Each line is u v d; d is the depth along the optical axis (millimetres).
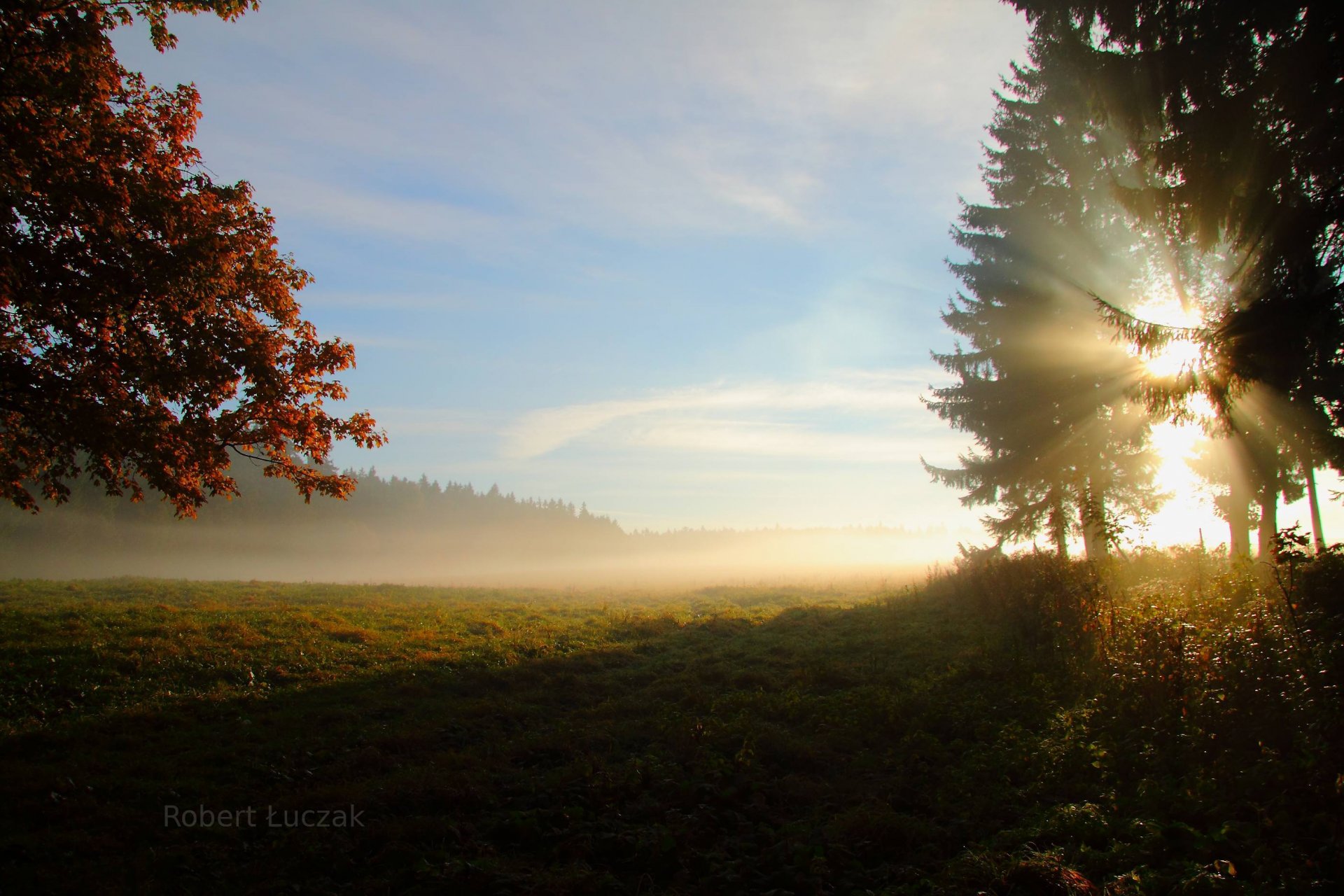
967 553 24000
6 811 7441
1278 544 9414
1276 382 11633
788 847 6695
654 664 16234
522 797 8273
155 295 11539
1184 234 12898
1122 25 12320
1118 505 22156
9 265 10547
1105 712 8969
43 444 13703
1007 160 23391
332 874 6531
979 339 24172
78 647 14438
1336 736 6707
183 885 6199
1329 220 10773
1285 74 10508
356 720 11453
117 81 12133
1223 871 5180
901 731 10148
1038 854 5812
